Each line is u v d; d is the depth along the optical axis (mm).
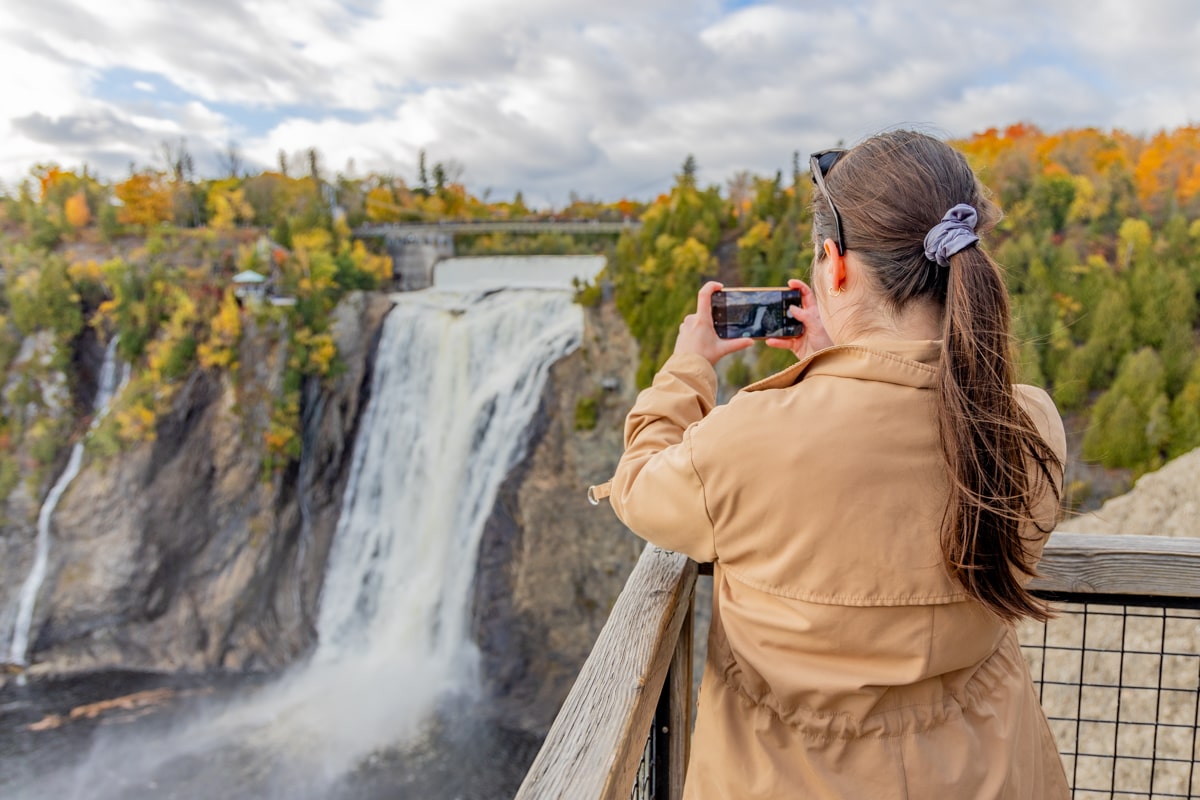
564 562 30078
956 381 1129
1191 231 32156
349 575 33531
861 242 1287
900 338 1278
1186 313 28828
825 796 1213
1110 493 25250
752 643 1276
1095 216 36562
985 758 1250
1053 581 2146
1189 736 5797
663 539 1333
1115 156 42125
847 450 1157
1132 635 6438
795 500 1166
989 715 1294
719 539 1247
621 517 1420
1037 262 31141
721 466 1204
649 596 1642
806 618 1188
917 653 1166
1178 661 6082
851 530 1151
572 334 34000
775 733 1292
